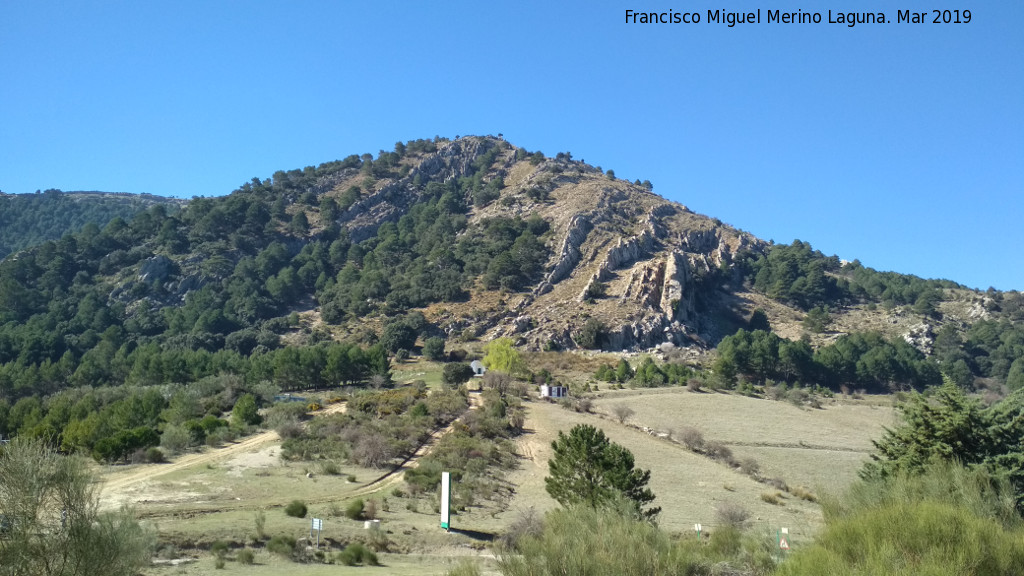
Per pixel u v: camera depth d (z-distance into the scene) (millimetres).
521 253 179875
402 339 141250
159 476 49031
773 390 119500
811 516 52531
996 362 156875
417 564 34281
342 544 36188
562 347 144625
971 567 17266
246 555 31922
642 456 71562
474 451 63406
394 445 61438
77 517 18688
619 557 19750
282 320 165625
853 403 120188
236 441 66188
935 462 29188
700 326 171250
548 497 52969
